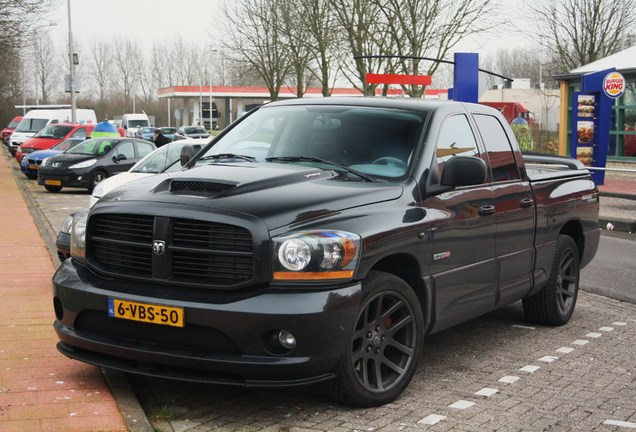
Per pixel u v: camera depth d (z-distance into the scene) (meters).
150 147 22.38
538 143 32.34
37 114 40.69
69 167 21.02
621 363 6.02
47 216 15.83
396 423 4.57
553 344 6.57
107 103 134.50
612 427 4.61
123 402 4.70
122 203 4.77
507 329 7.09
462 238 5.49
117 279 4.79
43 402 4.67
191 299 4.42
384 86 26.58
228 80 98.88
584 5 37.34
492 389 5.29
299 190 4.77
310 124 5.75
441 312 5.33
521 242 6.37
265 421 4.58
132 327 4.63
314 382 4.44
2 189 21.31
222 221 4.42
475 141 5.98
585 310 7.96
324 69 30.20
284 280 4.37
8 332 6.26
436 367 5.81
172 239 4.57
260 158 5.65
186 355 4.42
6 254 10.38
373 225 4.68
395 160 5.33
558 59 39.41
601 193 17.53
